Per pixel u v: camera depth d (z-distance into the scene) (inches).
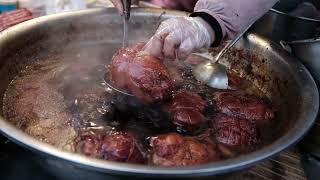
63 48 35.9
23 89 29.9
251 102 30.1
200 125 27.6
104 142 22.9
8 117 26.8
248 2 28.6
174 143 23.6
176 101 28.7
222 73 33.4
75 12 36.2
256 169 29.1
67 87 30.8
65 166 21.4
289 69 31.1
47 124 26.6
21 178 26.5
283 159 30.5
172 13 38.1
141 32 38.5
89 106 28.7
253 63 35.3
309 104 26.0
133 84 28.0
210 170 19.4
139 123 27.4
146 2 49.0
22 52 31.9
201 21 28.8
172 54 28.3
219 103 29.9
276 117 29.9
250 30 36.7
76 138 25.0
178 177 19.1
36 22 33.3
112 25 37.9
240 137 26.2
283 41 33.7
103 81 31.8
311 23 33.2
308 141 31.9
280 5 39.0
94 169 19.0
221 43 33.7
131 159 22.7
